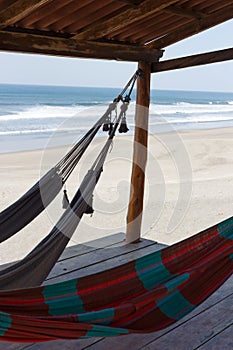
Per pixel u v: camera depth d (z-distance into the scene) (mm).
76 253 3807
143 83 3904
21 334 1812
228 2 3357
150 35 3764
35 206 3146
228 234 2420
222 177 7898
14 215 3068
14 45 3055
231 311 2750
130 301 2207
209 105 27734
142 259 2402
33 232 4664
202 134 14211
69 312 2123
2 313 1747
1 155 10125
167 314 2225
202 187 6992
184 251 2443
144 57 3840
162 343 2404
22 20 3012
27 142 12312
